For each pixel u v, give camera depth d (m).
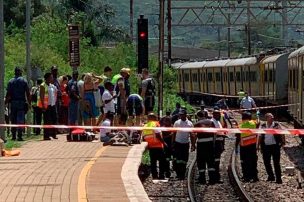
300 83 79.31
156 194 49.88
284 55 119.69
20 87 59.06
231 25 143.88
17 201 30.62
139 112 60.44
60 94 63.81
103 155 47.72
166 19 144.50
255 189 53.44
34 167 41.47
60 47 123.69
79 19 161.38
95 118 60.69
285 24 145.25
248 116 57.69
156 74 123.75
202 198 48.94
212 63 166.38
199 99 176.25
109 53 131.25
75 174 38.56
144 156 58.56
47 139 59.75
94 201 30.88
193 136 56.38
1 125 50.25
